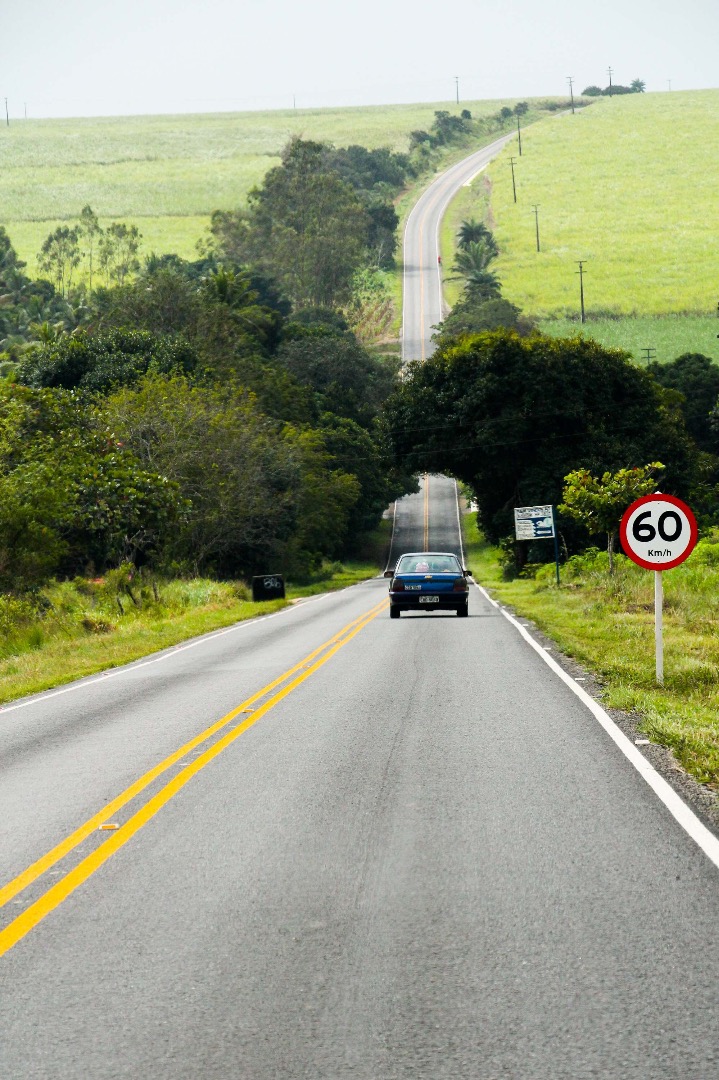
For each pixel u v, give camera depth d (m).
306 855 12.95
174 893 11.67
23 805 16.23
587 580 69.00
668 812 14.44
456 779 16.84
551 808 14.87
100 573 88.06
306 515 126.19
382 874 12.10
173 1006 8.67
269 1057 7.74
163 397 101.19
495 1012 8.38
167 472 94.38
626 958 9.41
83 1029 8.30
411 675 30.05
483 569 130.62
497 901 11.06
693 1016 8.19
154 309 156.62
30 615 53.78
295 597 96.81
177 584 79.00
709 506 117.88
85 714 26.23
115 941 10.25
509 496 119.06
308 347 183.38
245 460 102.94
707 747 17.94
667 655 31.62
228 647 43.28
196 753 19.80
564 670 30.08
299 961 9.56
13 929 10.69
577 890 11.35
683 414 157.12
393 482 173.25
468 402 112.38
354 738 20.75
